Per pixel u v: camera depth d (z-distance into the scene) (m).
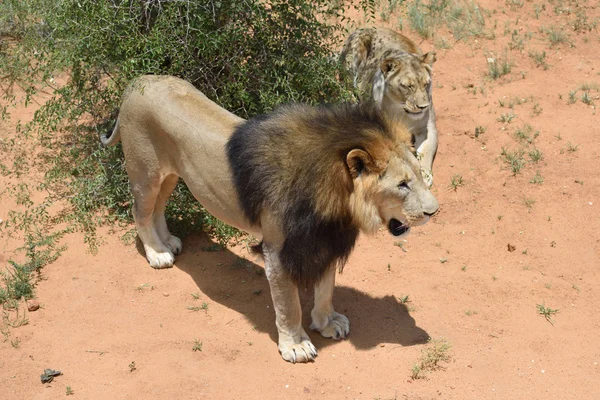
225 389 5.26
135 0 7.07
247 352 5.65
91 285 6.41
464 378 5.37
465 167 8.08
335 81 7.56
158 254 6.64
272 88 7.36
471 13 11.05
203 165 5.57
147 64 6.89
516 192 7.62
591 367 5.51
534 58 9.95
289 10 7.80
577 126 8.55
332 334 5.75
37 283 6.43
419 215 4.81
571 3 11.24
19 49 8.96
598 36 10.44
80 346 5.70
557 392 5.25
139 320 6.01
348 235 5.07
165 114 5.79
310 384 5.30
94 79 7.42
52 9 7.47
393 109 8.41
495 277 6.51
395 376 5.38
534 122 8.66
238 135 5.25
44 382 5.32
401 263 6.73
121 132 6.16
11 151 8.17
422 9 11.20
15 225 7.20
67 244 6.93
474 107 9.04
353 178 4.74
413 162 4.81
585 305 6.20
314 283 5.23
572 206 7.39
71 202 7.38
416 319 6.00
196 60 7.26
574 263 6.71
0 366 5.48
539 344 5.73
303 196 4.84
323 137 4.82
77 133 8.23
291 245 5.01
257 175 5.04
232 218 5.57
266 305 6.19
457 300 6.24
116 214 7.28
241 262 6.70
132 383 5.31
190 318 6.04
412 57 8.29
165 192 6.58
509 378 5.38
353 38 9.41
